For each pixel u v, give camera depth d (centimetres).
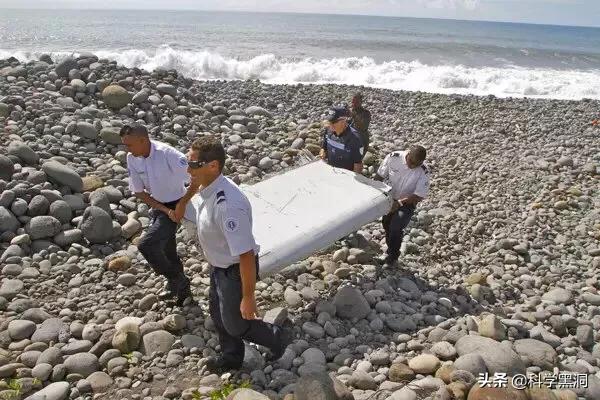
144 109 879
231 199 315
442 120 1327
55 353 381
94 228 538
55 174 600
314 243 454
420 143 1113
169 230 427
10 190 553
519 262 621
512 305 525
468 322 439
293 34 5081
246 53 2953
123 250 544
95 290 472
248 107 1161
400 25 9588
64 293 467
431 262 610
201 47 3212
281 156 838
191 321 433
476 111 1449
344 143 556
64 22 5853
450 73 2350
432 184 875
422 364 376
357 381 361
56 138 712
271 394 350
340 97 1463
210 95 1239
